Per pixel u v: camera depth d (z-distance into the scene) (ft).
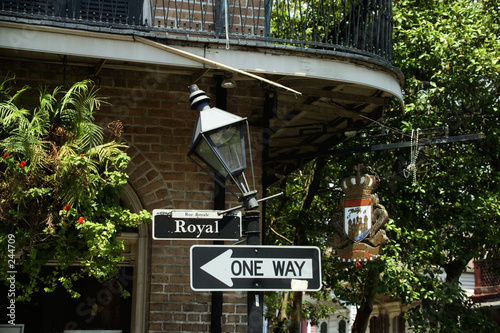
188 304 22.88
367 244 23.99
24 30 20.11
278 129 27.86
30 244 18.53
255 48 21.97
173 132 23.70
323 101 25.68
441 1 37.45
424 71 36.68
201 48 21.53
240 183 16.42
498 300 55.72
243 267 15.84
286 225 45.91
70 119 19.60
